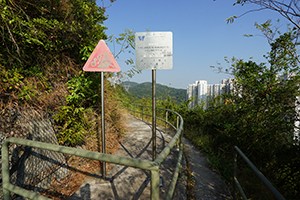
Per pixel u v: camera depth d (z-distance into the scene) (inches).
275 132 131.5
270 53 144.9
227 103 185.6
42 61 114.3
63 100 124.4
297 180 105.5
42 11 105.4
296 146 112.5
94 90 156.9
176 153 163.5
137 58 97.5
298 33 121.9
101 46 103.9
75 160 128.3
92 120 149.9
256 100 150.5
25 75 104.6
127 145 179.2
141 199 93.7
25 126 96.7
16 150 87.4
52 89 119.6
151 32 97.0
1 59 89.7
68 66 132.0
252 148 141.5
